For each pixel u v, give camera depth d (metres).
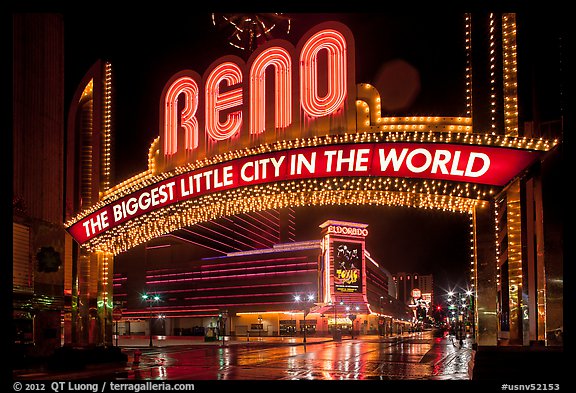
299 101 18.89
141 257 129.62
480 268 16.56
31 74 26.94
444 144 16.42
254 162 18.89
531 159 15.16
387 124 17.59
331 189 17.80
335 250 105.69
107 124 23.94
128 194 21.77
